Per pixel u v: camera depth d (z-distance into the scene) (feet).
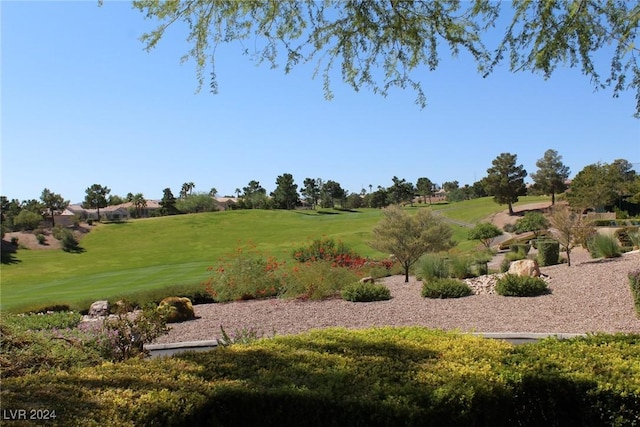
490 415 9.12
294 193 309.42
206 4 14.25
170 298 33.55
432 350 12.31
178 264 125.80
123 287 74.23
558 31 14.66
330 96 17.39
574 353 11.48
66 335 18.95
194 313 34.40
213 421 8.82
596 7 14.64
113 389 9.18
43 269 134.51
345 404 8.72
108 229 195.21
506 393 9.43
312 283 38.99
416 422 8.43
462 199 339.98
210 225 210.79
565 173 222.69
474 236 105.29
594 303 28.60
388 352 12.21
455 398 8.86
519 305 30.07
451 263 49.85
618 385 9.37
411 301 34.37
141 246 172.55
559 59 15.48
